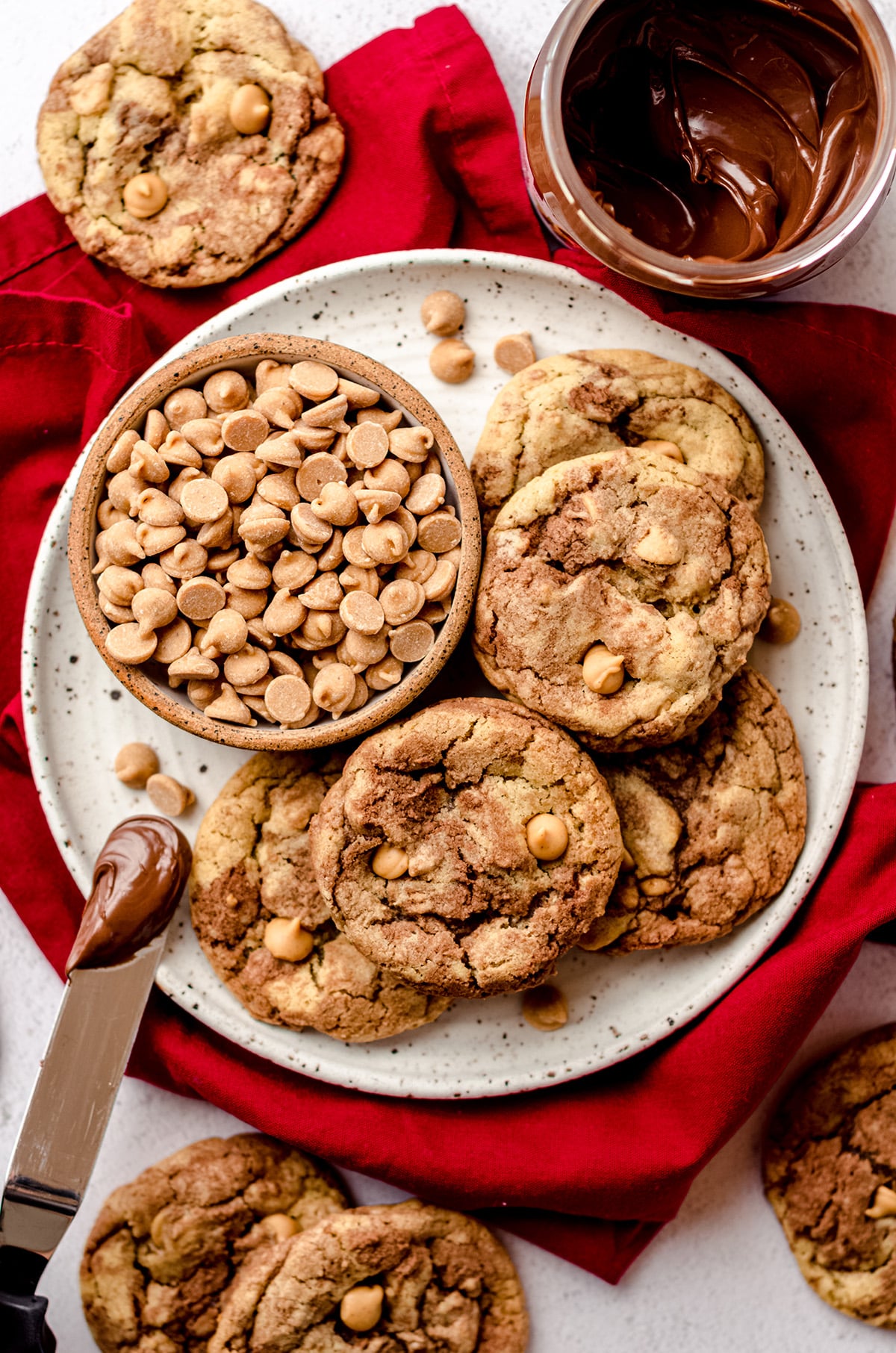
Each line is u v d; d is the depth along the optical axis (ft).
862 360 1.86
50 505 1.93
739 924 1.84
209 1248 1.87
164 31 1.86
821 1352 1.95
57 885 1.90
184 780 1.87
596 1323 1.94
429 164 1.88
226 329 1.84
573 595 1.73
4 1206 1.74
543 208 1.79
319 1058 1.83
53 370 1.90
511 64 1.91
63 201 1.88
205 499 1.71
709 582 1.74
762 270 1.71
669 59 1.76
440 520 1.73
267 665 1.72
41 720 1.85
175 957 1.84
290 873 1.81
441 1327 1.86
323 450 1.73
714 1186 1.95
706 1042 1.84
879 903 1.82
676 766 1.81
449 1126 1.86
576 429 1.80
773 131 1.76
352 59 1.89
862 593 1.91
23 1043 1.92
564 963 1.87
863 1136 1.90
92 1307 1.86
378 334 1.87
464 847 1.73
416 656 1.72
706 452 1.82
